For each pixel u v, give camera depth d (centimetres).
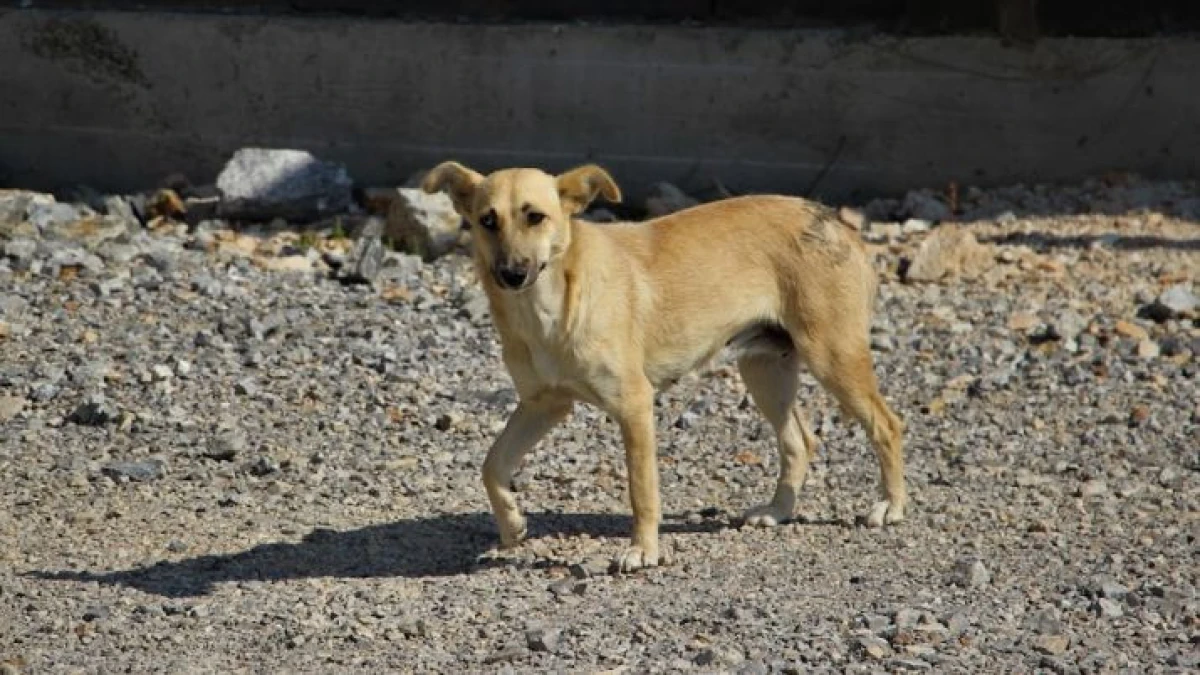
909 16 1895
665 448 1279
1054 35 1898
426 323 1558
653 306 1042
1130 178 1856
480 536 1105
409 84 1969
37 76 2038
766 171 1917
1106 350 1469
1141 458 1232
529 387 1031
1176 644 887
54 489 1202
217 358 1453
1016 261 1688
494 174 1006
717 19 1989
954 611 928
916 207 1842
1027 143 1878
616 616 937
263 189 1848
